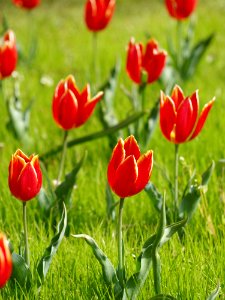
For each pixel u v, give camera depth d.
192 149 11.34
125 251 7.84
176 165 8.49
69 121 8.73
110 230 8.73
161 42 20.22
